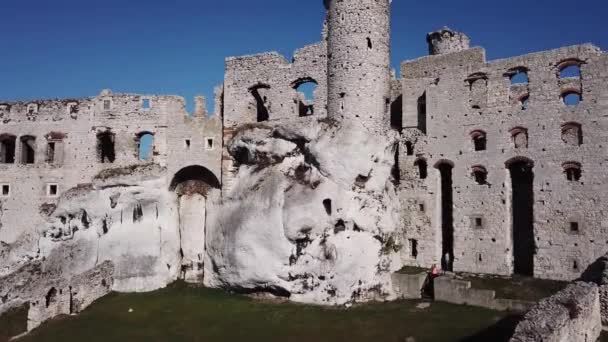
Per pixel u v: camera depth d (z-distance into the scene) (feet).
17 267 160.45
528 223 138.62
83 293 129.70
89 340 106.11
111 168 161.89
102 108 166.09
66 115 168.96
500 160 132.77
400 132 150.30
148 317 119.44
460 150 138.92
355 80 139.13
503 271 130.21
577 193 122.01
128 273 145.28
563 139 128.16
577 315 77.87
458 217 137.59
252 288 134.41
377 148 137.08
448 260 142.00
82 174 165.17
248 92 155.53
